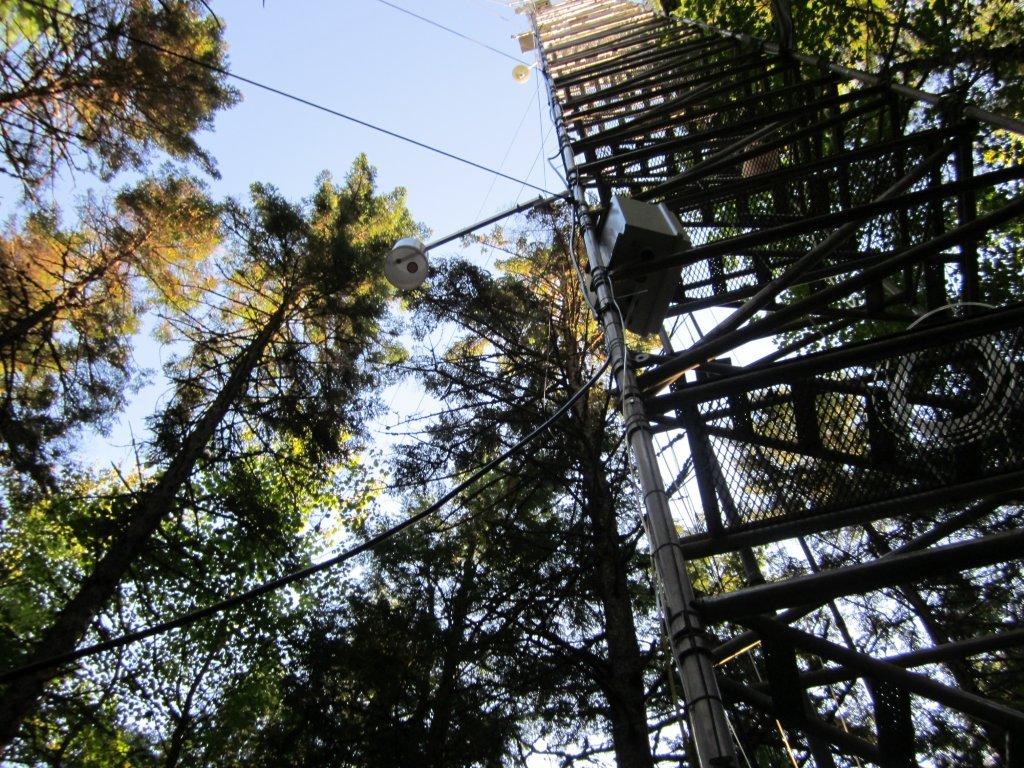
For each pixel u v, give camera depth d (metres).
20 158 8.61
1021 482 3.05
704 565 9.62
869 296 5.50
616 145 7.20
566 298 10.45
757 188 6.04
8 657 9.20
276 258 12.17
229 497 10.70
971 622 7.39
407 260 4.68
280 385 11.85
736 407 3.46
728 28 8.31
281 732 8.20
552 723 8.20
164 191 11.98
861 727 7.76
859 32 7.38
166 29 10.03
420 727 7.51
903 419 3.28
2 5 7.70
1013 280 8.26
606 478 8.05
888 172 5.72
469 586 8.52
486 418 9.17
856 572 2.62
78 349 10.73
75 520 10.74
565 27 12.28
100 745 11.66
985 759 6.96
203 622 11.84
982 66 5.65
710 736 2.18
